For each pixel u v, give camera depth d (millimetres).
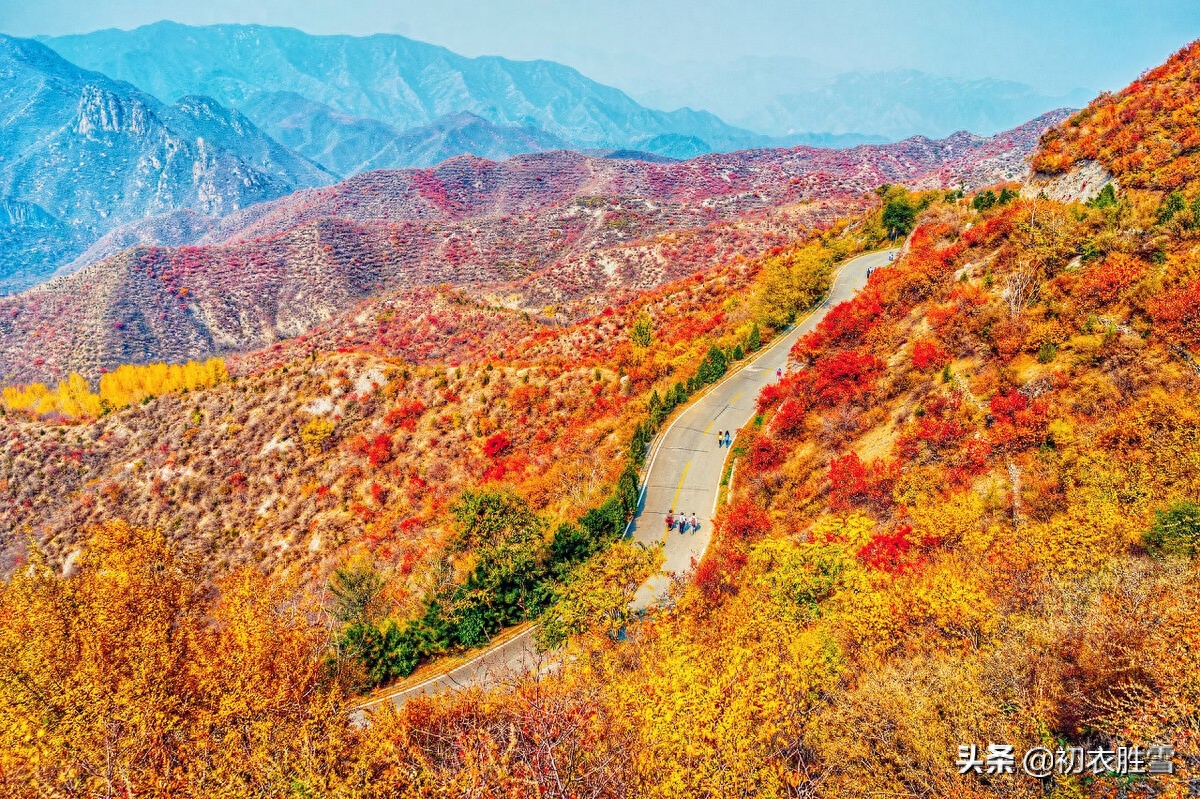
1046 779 11227
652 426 43719
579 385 55844
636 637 20047
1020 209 37594
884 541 22703
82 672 15156
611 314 80562
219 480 60438
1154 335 25172
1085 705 11992
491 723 14852
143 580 19656
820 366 38281
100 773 13445
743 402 46312
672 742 12305
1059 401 25750
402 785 13320
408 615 31766
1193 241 27797
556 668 22453
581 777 11750
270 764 13250
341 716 15156
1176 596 12812
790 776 12078
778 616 19797
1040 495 22484
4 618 17312
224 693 15281
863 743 12633
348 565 44844
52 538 60500
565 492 40500
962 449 26641
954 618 15617
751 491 33656
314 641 19359
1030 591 16484
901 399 32469
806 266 59312
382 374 64438
